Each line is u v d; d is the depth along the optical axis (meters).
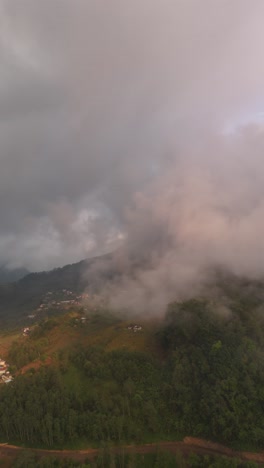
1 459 126.00
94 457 122.44
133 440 129.00
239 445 121.25
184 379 145.00
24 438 134.88
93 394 143.50
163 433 131.25
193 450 123.69
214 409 129.62
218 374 140.75
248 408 128.50
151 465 119.31
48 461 118.19
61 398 141.62
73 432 130.88
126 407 136.12
